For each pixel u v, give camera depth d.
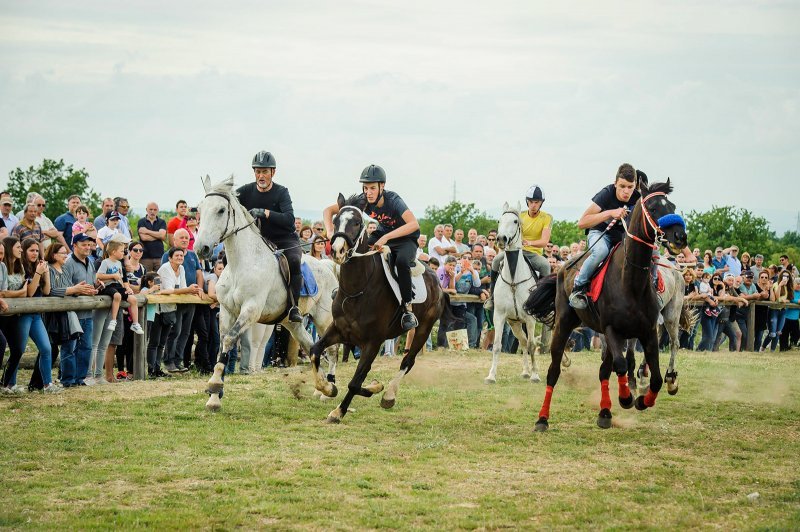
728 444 8.68
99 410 9.51
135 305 11.87
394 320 9.52
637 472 7.33
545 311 10.11
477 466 7.46
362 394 9.58
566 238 34.97
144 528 5.59
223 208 9.94
